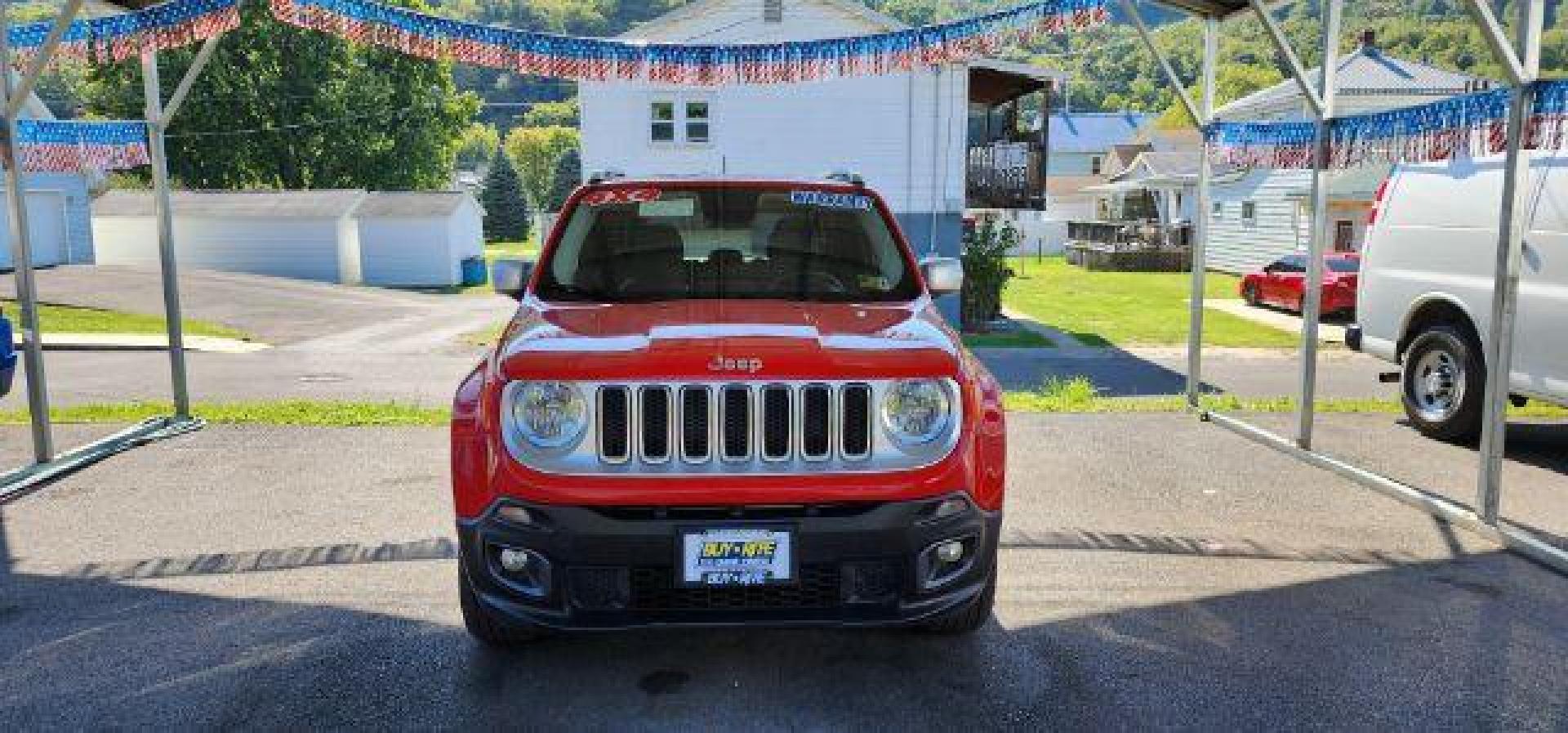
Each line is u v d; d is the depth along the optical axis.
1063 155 64.56
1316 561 5.01
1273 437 7.59
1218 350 17.33
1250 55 83.56
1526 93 5.18
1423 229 8.13
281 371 14.30
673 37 20.41
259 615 4.31
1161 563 4.96
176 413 8.43
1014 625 4.20
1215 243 35.91
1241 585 4.66
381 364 15.38
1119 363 15.65
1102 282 32.19
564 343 3.51
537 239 73.75
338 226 36.16
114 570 4.86
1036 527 5.52
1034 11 9.01
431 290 36.44
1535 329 7.08
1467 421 7.52
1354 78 30.45
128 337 18.66
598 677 3.74
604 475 3.31
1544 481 6.60
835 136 20.47
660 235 4.60
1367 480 6.40
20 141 7.73
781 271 4.48
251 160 49.00
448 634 4.12
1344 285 21.11
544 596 3.37
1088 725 3.38
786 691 3.63
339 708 3.50
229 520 5.66
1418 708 3.50
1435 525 5.60
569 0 136.75
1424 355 8.00
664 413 3.37
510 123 142.00
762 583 3.31
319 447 7.45
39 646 4.00
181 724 3.39
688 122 20.28
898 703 3.53
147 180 49.72
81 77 60.16
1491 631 4.16
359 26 8.56
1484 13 5.19
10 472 6.64
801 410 3.37
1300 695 3.59
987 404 3.72
